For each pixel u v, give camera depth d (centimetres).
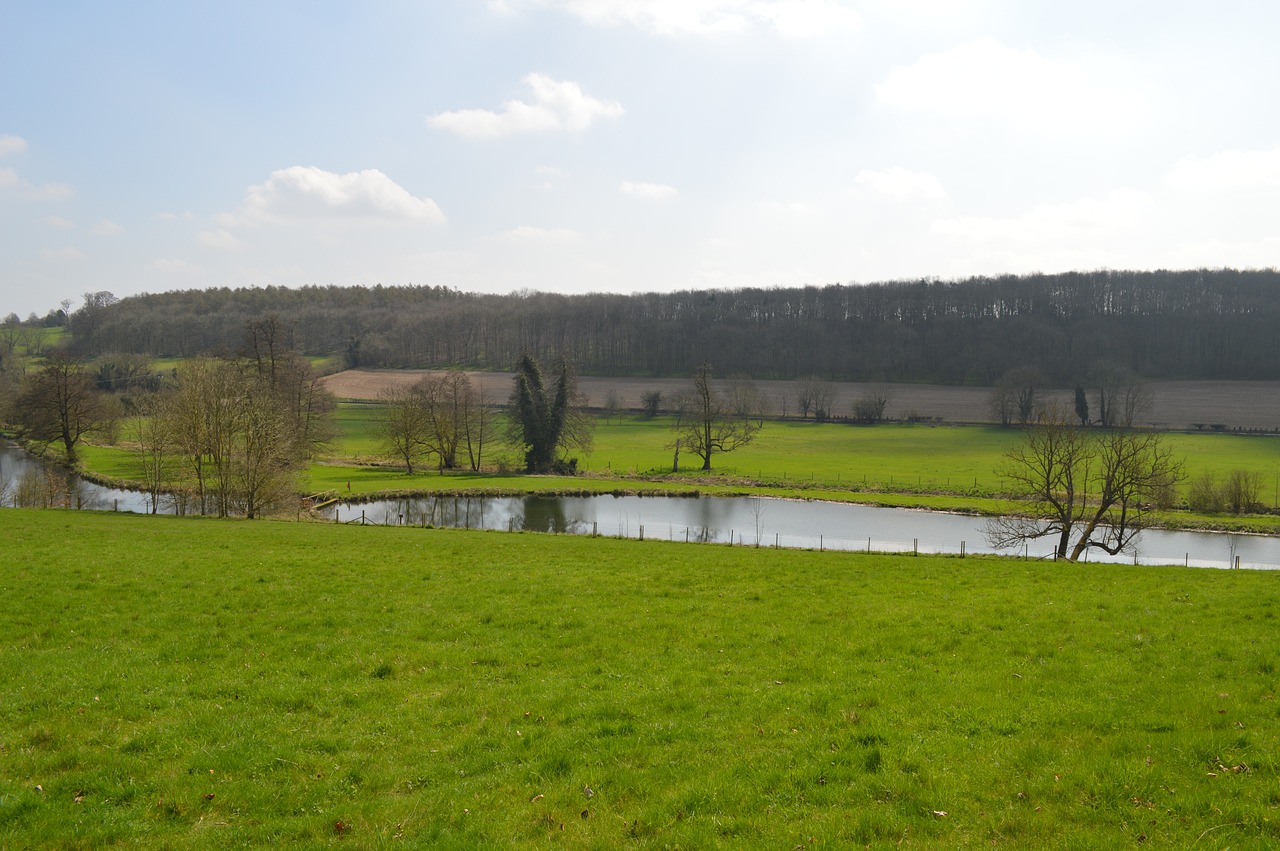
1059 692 1562
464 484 9031
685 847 1044
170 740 1396
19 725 1459
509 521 7225
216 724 1474
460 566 3117
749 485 9481
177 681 1698
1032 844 1023
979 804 1128
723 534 6744
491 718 1509
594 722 1481
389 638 2028
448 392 11450
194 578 2698
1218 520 7175
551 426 10694
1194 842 1004
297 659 1858
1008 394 14988
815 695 1579
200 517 5309
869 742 1350
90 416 9756
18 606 2250
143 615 2214
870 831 1062
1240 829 1029
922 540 6575
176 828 1127
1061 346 19538
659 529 6944
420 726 1472
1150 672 1677
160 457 6812
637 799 1180
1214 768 1198
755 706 1535
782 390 18900
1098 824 1065
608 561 3375
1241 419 14262
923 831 1062
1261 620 2111
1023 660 1797
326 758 1337
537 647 1969
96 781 1244
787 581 2858
